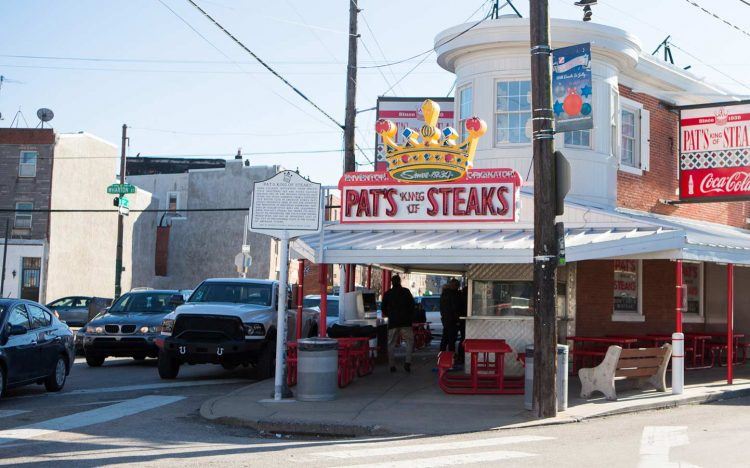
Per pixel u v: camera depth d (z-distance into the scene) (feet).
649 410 42.68
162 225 190.29
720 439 33.01
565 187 38.34
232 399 43.75
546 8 38.68
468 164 49.93
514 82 61.00
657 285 63.67
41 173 151.53
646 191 66.95
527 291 54.80
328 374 43.45
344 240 48.78
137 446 31.27
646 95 67.92
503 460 28.35
